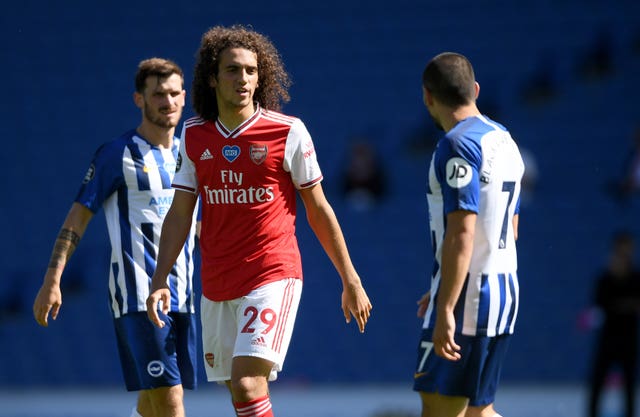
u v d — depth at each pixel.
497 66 65.81
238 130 18.80
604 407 44.06
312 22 70.88
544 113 63.19
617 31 66.75
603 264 55.53
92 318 56.78
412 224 57.66
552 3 68.81
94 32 71.94
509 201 17.69
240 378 18.02
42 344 56.59
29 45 71.62
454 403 17.50
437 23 69.38
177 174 19.36
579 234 56.81
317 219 19.31
